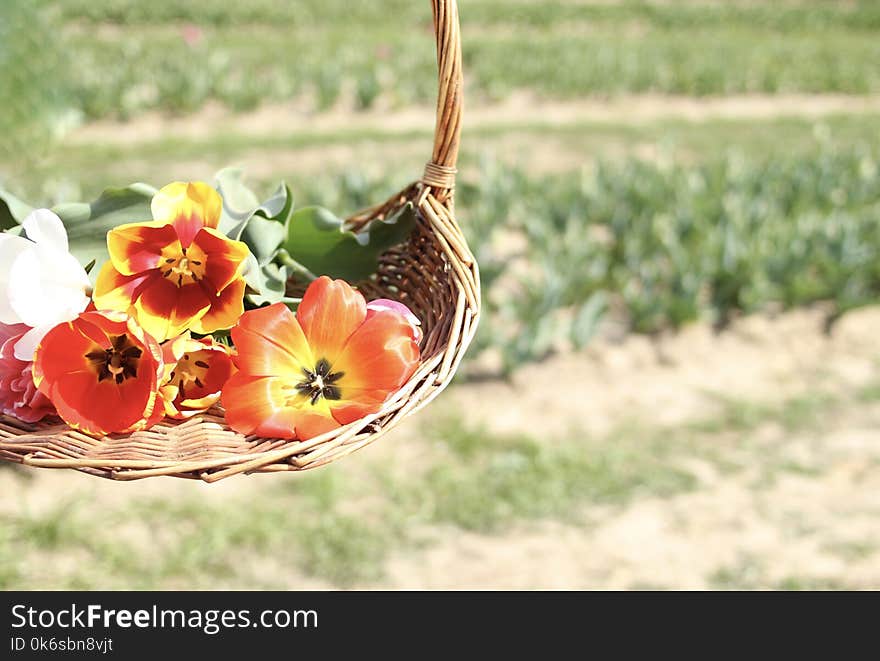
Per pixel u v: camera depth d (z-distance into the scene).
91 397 1.64
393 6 24.70
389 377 1.73
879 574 4.32
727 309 6.96
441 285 2.06
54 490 4.67
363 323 1.78
